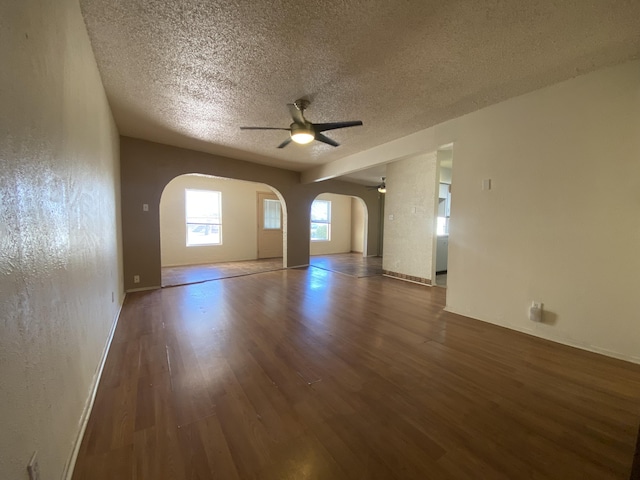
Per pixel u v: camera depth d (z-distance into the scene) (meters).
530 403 1.70
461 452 1.33
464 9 1.66
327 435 1.43
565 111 2.46
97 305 2.00
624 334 2.23
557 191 2.53
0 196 0.72
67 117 1.35
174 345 2.44
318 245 9.45
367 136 3.94
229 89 2.65
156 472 1.20
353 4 1.63
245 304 3.69
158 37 1.93
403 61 2.19
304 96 2.78
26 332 0.85
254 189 8.11
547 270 2.61
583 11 1.66
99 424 1.48
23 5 0.89
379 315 3.30
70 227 1.35
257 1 1.61
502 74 2.37
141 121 3.47
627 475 1.21
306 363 2.16
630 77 2.15
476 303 3.16
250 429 1.46
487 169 3.01
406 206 5.46
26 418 0.84
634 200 2.16
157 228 4.44
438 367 2.12
